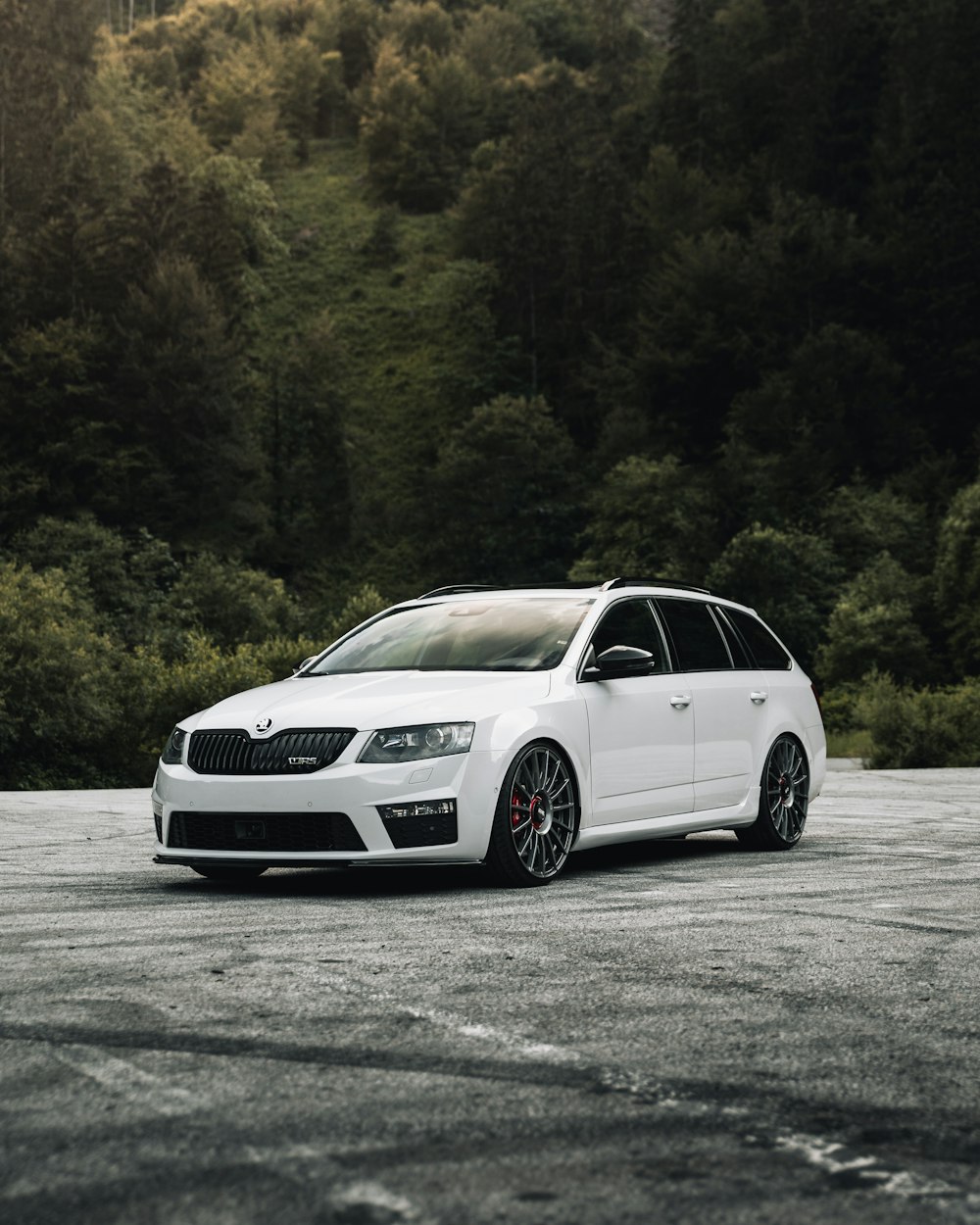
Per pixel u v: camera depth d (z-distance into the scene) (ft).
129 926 18.61
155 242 274.57
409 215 393.91
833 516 226.17
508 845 22.81
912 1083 11.13
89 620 170.91
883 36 312.50
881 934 18.15
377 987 14.60
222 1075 11.16
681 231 305.73
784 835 29.63
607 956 16.43
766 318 270.87
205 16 495.41
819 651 191.93
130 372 245.04
